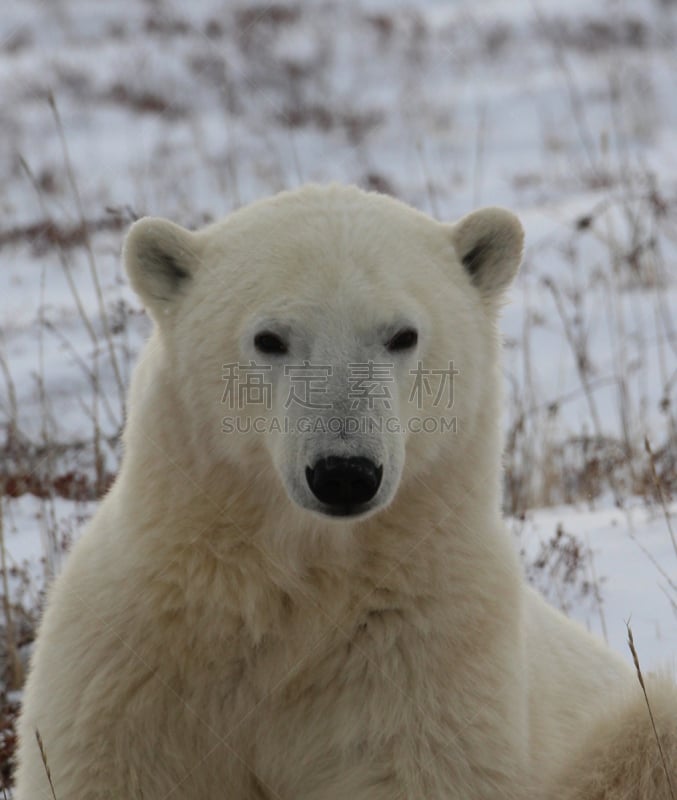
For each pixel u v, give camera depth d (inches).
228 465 221.5
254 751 230.4
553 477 468.4
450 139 1199.6
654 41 1460.4
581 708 257.0
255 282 225.1
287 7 1547.7
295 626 225.0
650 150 1111.6
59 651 224.7
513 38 1534.2
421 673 220.8
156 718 221.1
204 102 1269.7
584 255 775.7
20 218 938.7
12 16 1546.5
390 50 1464.1
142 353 251.6
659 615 321.1
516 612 231.0
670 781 215.9
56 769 217.9
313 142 1160.2
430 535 222.7
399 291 224.1
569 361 638.5
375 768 222.7
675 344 642.8
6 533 398.6
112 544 226.4
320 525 218.8
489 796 219.9
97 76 1342.3
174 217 820.0
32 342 634.8
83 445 479.2
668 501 411.8
